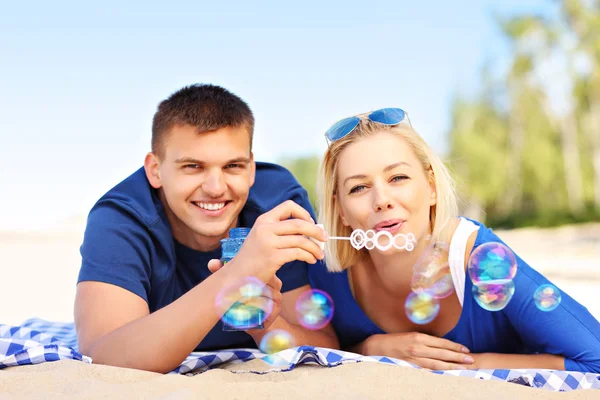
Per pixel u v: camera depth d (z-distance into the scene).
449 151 19.66
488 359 1.86
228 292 1.61
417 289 1.91
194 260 2.17
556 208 18.52
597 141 18.38
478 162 18.88
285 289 2.16
